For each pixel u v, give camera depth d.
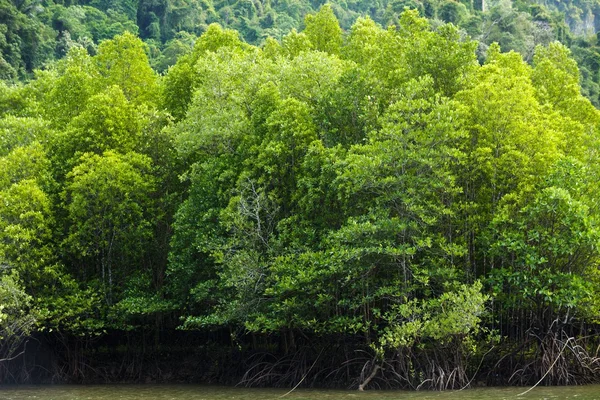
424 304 26.45
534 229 27.69
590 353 29.75
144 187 34.06
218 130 32.28
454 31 32.16
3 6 83.94
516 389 26.84
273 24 123.12
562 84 36.69
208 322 30.44
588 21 170.00
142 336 36.97
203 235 31.31
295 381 30.91
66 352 36.00
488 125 28.83
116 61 42.25
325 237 29.08
